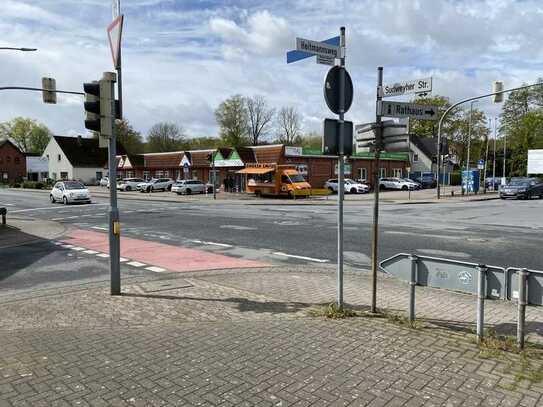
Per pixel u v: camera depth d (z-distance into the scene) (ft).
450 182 231.50
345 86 18.72
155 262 33.37
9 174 288.92
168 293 23.54
